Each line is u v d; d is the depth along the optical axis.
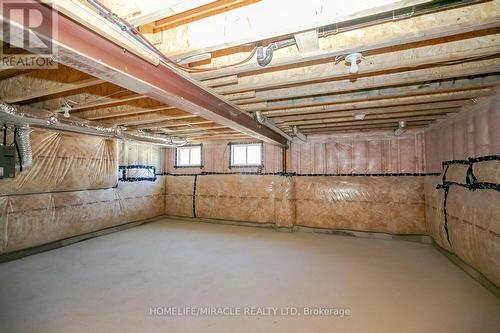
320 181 5.18
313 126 4.30
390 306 2.26
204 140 6.21
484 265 2.54
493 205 2.37
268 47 1.56
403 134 4.76
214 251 3.88
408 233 4.51
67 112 2.94
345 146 5.23
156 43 1.60
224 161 6.29
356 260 3.47
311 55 1.60
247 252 3.83
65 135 4.20
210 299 2.40
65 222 4.21
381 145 4.97
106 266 3.26
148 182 6.11
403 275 2.95
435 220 3.85
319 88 2.27
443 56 1.63
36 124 3.12
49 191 4.00
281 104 2.75
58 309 2.22
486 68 1.83
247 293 2.52
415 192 4.50
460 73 1.91
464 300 2.36
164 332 1.91
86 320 2.06
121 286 2.68
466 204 2.86
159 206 6.47
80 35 1.14
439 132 3.90
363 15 1.19
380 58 1.75
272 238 4.67
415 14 1.29
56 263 3.37
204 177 6.25
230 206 5.90
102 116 3.37
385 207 4.66
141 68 1.50
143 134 4.62
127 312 2.18
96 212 4.76
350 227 4.89
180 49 1.53
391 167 4.88
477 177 2.69
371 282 2.76
